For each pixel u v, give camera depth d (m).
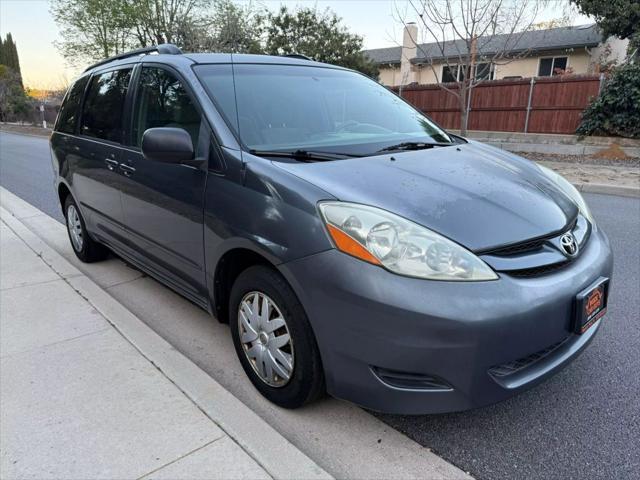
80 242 4.84
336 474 2.16
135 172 3.38
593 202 7.75
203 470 2.08
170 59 3.34
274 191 2.35
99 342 3.14
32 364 2.89
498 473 2.16
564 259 2.30
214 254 2.70
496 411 2.58
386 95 3.89
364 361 2.08
